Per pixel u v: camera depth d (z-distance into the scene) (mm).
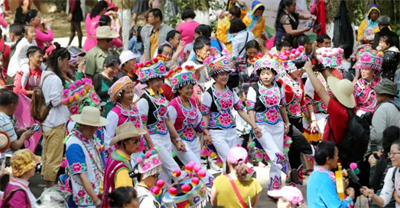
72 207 7199
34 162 6852
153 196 6391
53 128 9070
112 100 8266
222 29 13359
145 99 8500
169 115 8734
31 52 10523
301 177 9664
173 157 9094
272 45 14406
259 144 9219
